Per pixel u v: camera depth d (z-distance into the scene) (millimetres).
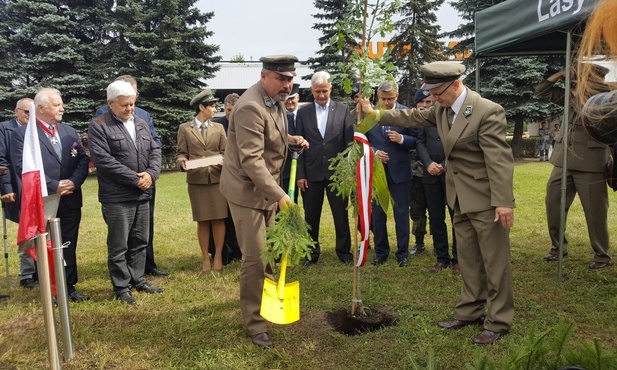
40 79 20938
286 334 3445
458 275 4738
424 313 3773
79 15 20750
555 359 1468
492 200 3088
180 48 21250
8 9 20406
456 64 3219
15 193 4543
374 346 3221
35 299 4410
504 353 3020
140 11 20672
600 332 3314
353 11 3389
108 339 3465
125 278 4289
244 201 3270
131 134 4355
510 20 4496
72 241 4363
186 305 4137
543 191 10359
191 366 3049
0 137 4648
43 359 3191
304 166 5285
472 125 3146
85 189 13992
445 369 2877
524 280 4480
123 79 4590
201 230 5191
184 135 5207
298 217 3143
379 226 5219
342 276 4832
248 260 3309
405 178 5086
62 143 4340
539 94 4973
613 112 837
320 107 5309
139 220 4430
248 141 3146
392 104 4754
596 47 778
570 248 5645
